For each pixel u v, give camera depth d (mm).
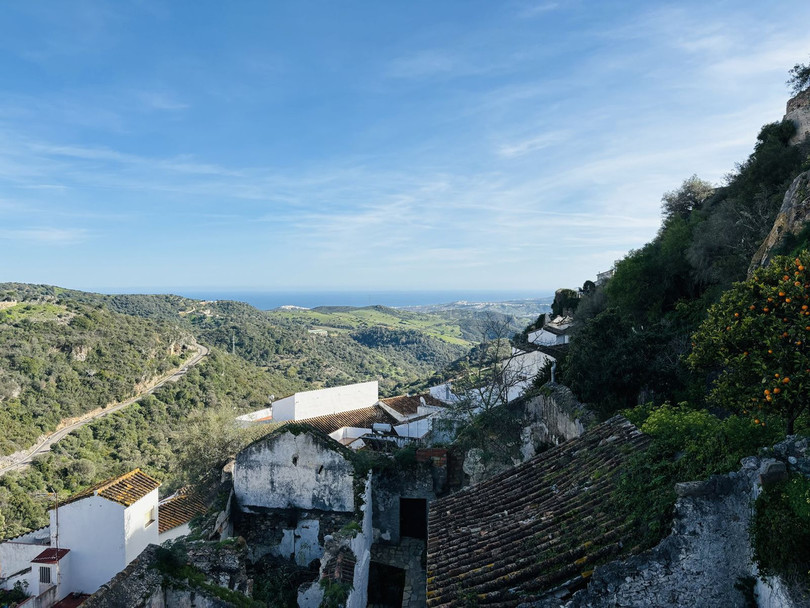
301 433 17000
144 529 19172
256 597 14594
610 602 5801
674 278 25016
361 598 14484
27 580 17828
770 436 6750
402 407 36906
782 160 23281
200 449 28812
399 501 17797
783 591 4957
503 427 18047
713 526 5754
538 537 8016
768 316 7746
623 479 8117
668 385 14375
